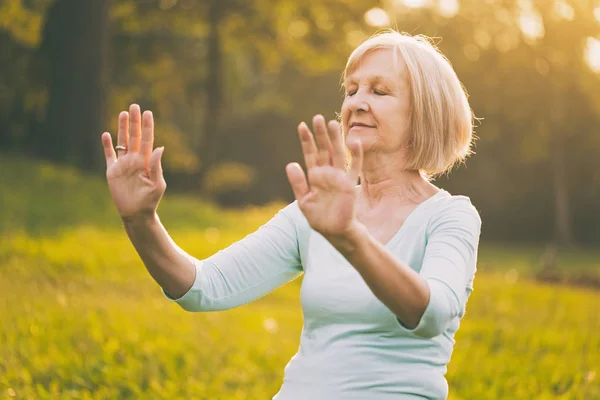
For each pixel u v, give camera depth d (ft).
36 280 33.17
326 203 7.97
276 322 35.73
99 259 42.37
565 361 26.91
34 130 76.89
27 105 93.76
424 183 10.45
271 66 120.67
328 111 167.02
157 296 36.73
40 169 62.85
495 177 164.76
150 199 9.28
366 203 10.44
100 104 76.48
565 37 150.20
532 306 43.45
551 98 154.20
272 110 167.32
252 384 23.22
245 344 28.04
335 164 7.98
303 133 7.99
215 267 10.24
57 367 20.76
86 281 36.86
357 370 9.55
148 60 114.52
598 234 162.50
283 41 112.16
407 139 10.25
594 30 149.69
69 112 75.31
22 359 20.70
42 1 80.74
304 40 108.99
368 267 8.11
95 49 76.38
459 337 32.40
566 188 162.81
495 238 166.09
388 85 10.18
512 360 27.35
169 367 22.75
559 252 142.82
